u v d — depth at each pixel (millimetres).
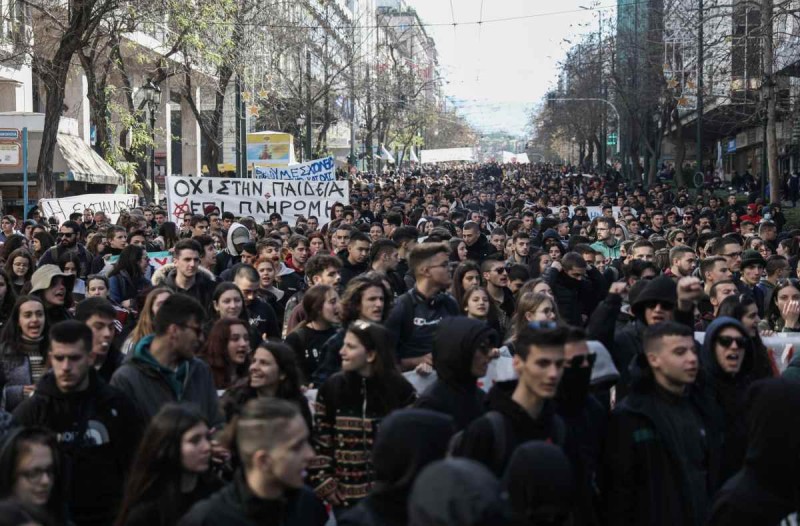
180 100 53094
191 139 55312
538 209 24906
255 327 9133
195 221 15125
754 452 4629
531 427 4809
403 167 109375
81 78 39219
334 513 5914
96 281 9711
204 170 35562
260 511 4227
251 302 9234
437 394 5504
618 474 5285
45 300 8414
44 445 4664
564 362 4906
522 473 3748
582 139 92188
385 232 16781
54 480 4734
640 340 6762
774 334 8461
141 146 34031
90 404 5543
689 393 5602
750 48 31156
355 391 5902
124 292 10578
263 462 4148
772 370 7211
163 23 27953
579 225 20734
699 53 34156
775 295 9398
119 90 33969
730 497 4672
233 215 19500
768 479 4602
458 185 44750
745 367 6098
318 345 7738
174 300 6008
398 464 4043
